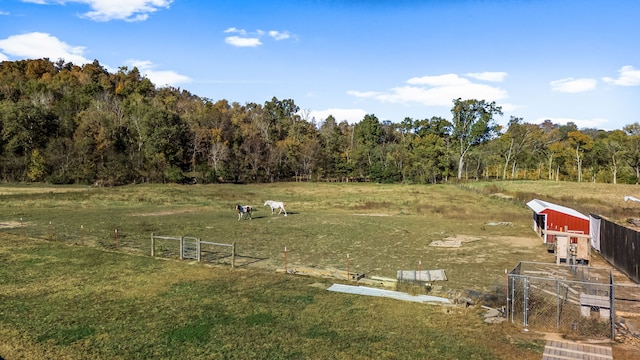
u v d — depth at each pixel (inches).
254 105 5472.4
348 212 1781.5
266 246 1042.7
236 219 1498.5
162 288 668.7
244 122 4739.2
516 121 4402.1
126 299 618.8
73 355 449.1
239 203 2057.1
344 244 1079.0
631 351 456.4
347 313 566.9
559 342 478.0
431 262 895.1
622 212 1638.8
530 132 4234.7
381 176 3976.4
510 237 1189.7
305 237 1166.3
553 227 1103.0
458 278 767.7
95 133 3238.2
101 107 3617.1
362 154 4212.6
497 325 528.4
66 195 1991.9
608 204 1975.9
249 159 3764.8
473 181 3752.5
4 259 840.9
